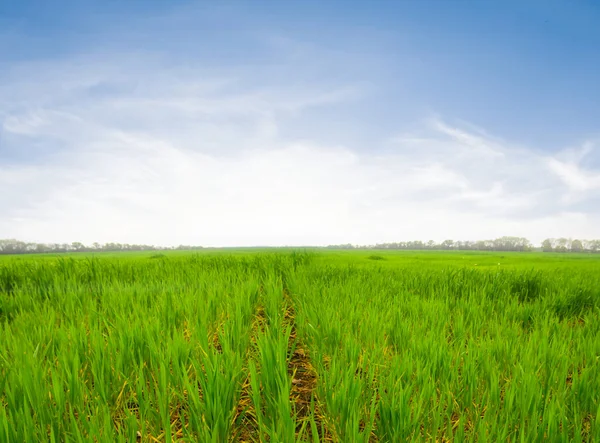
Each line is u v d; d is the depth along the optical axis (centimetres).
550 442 216
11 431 212
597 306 638
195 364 269
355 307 518
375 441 241
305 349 397
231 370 277
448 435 239
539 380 291
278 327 397
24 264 916
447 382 275
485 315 521
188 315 452
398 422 225
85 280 782
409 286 774
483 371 306
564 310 600
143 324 396
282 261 1241
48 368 301
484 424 220
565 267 1380
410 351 336
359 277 844
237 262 1205
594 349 349
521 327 496
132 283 754
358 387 255
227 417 233
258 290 649
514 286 771
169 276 851
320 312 435
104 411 223
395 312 461
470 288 731
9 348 338
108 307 503
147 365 321
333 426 240
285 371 275
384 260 1792
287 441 204
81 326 380
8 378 276
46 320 446
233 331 370
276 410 244
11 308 561
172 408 264
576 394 270
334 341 369
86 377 307
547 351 341
